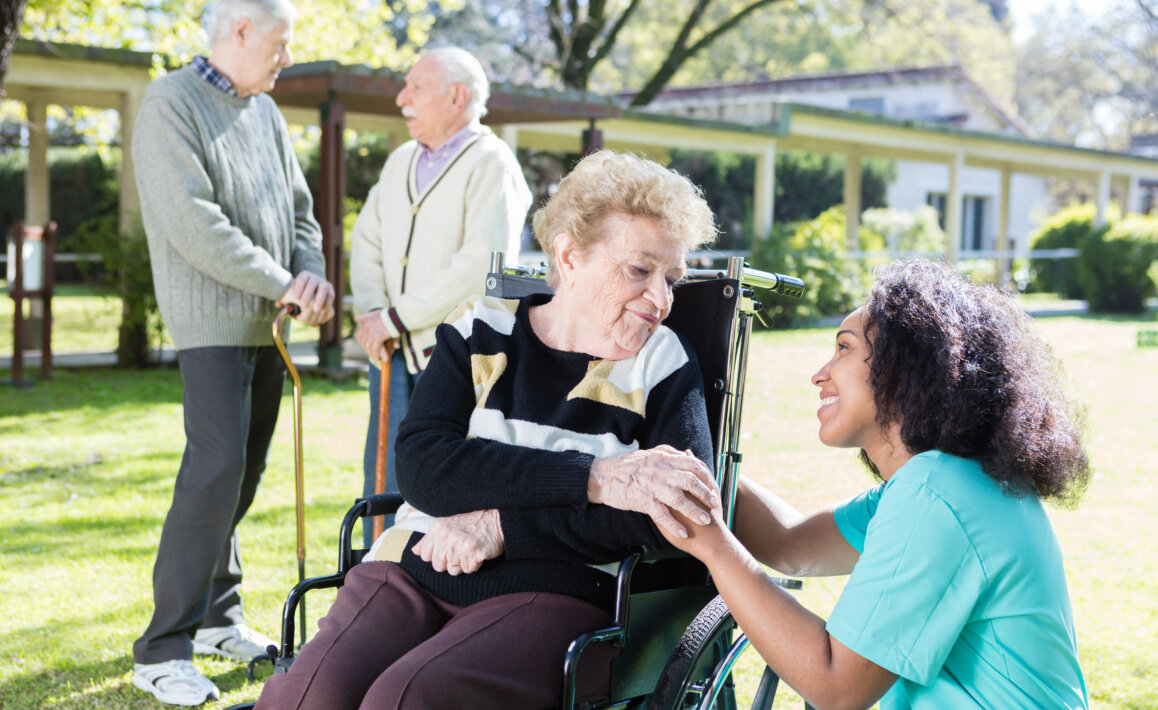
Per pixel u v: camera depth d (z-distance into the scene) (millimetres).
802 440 7078
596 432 2051
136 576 4133
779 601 1700
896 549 1601
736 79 34500
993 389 1641
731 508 2160
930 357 1672
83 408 7984
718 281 2197
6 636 3484
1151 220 19734
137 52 9859
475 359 2111
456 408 2084
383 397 3316
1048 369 1716
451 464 1963
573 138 13492
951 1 34469
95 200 20469
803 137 16375
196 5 13125
